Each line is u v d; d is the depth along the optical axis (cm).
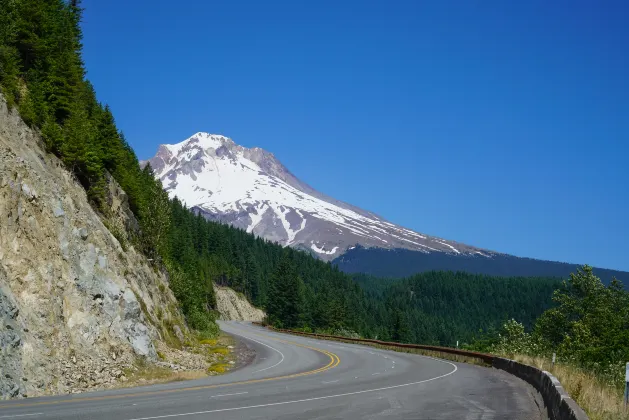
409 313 18075
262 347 4609
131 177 4456
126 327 2620
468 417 1344
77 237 2617
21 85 2977
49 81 3303
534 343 4950
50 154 2881
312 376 2447
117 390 1906
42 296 2134
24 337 1914
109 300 2591
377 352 4319
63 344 2105
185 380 2295
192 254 11038
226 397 1661
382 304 19612
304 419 1272
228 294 13188
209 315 6662
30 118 2817
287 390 1872
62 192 2719
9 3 3148
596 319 5003
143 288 3400
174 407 1427
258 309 14525
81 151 3136
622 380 1864
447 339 17325
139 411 1349
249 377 2420
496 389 2006
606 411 1173
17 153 2462
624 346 3966
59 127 3194
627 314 5044
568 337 4772
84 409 1383
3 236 2112
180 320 4122
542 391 1772
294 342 5459
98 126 4250
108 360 2308
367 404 1541
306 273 19250
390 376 2444
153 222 4603
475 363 3469
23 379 1784
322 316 11362
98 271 2633
